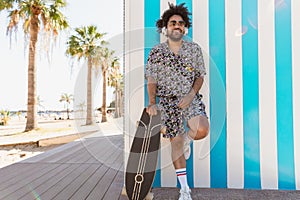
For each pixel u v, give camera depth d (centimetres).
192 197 215
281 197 213
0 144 865
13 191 255
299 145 234
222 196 217
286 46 237
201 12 245
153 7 244
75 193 244
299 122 235
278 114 236
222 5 244
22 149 817
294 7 238
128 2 246
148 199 207
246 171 238
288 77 237
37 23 1155
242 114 239
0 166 399
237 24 242
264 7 241
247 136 239
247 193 224
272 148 236
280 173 235
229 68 242
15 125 2106
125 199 222
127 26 244
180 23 219
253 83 239
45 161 416
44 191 253
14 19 1122
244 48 241
